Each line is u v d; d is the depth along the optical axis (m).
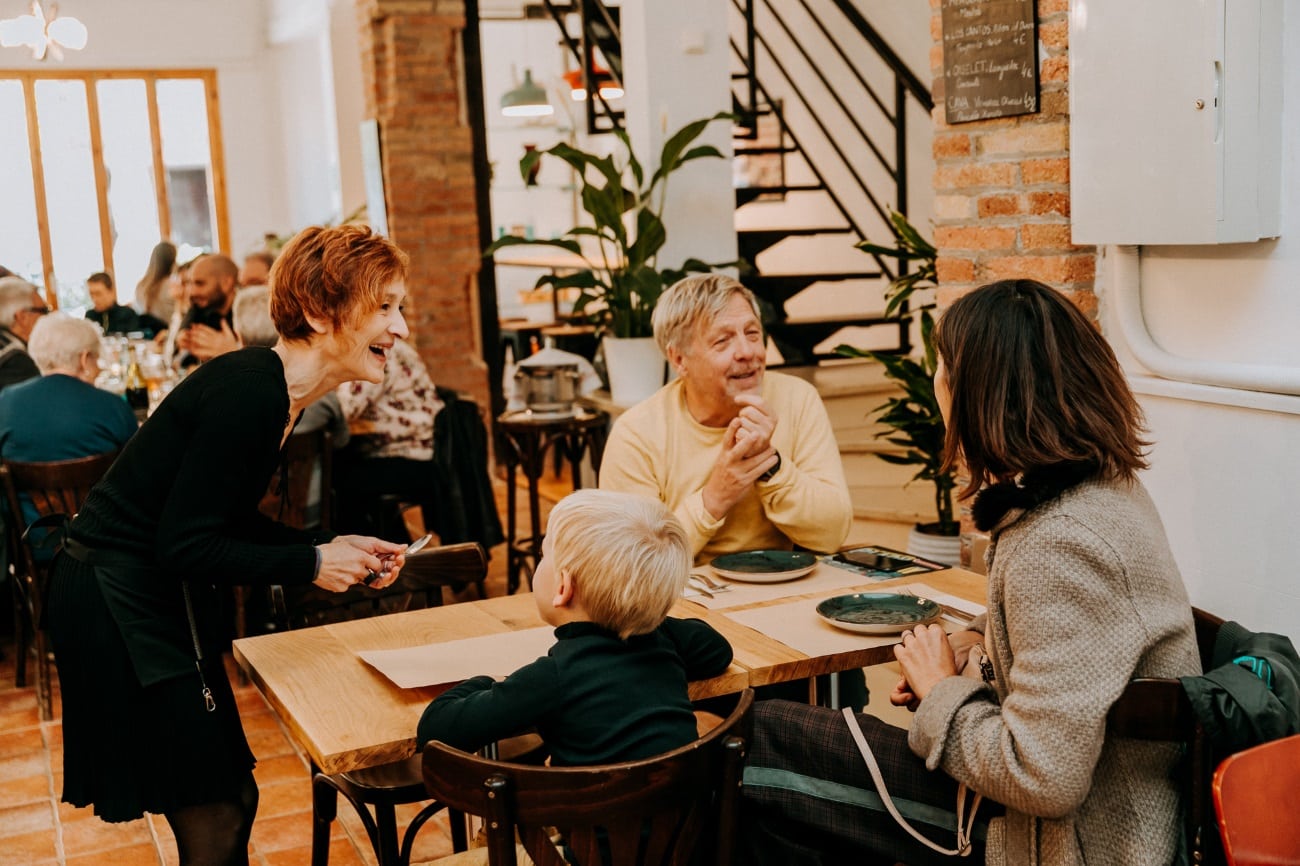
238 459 1.93
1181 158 2.47
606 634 1.73
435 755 1.54
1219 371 2.56
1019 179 3.27
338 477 4.86
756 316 2.63
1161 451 2.80
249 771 2.12
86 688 2.01
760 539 2.74
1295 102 2.40
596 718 1.67
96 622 1.99
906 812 1.77
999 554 1.63
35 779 3.48
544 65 10.97
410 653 2.03
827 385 6.45
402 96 7.56
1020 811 1.59
